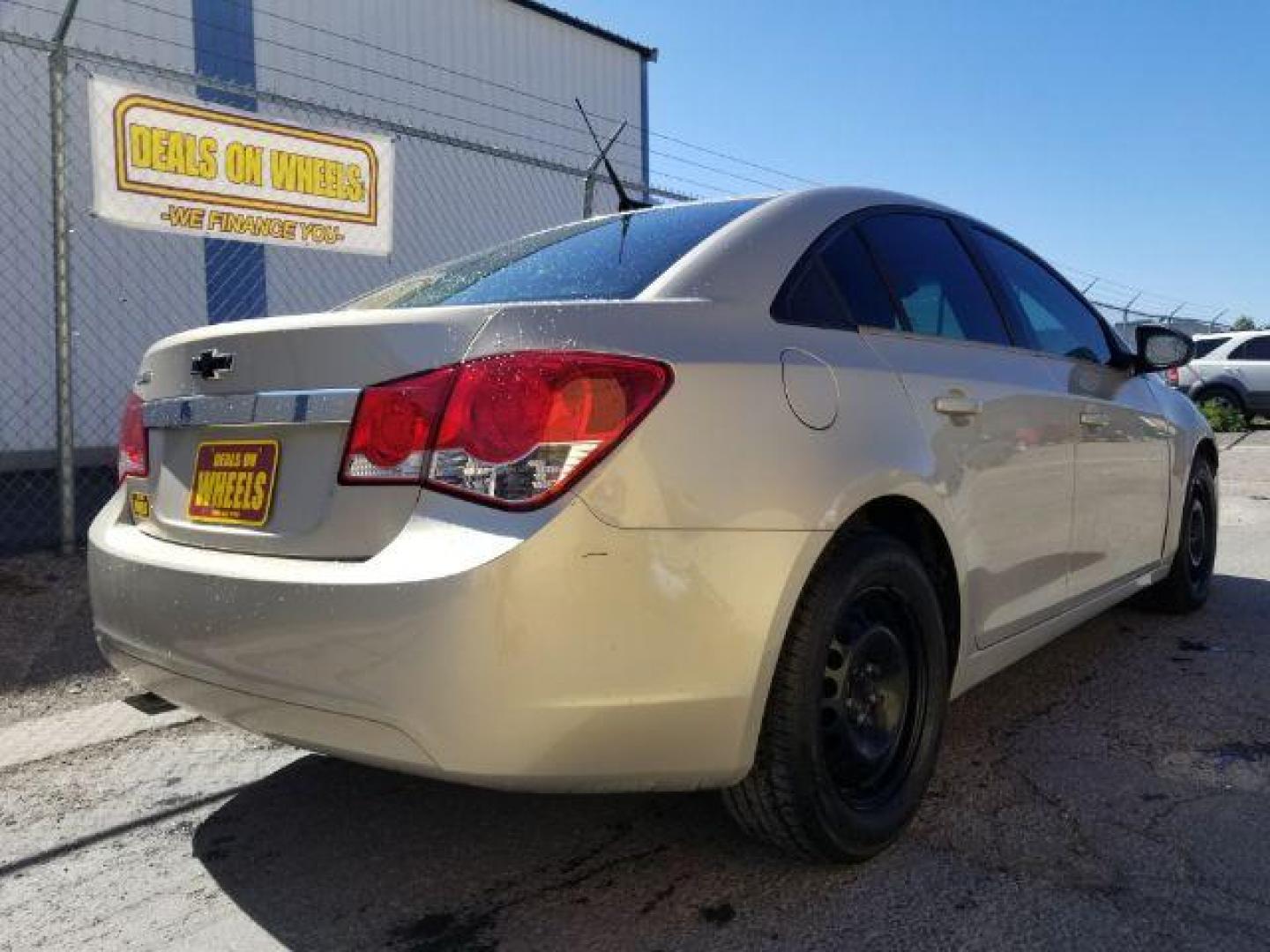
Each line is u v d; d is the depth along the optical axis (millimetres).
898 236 3064
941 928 2238
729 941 2211
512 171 11844
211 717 2383
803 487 2266
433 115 10969
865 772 2557
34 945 2291
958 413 2812
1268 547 6656
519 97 11953
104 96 5461
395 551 1986
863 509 2553
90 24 8219
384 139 6746
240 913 2406
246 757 3365
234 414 2365
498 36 11703
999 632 3043
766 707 2270
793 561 2223
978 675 2984
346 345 2178
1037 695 3762
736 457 2176
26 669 4137
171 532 2518
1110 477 3732
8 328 8008
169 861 2674
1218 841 2611
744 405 2234
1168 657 4191
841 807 2408
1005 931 2221
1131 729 3404
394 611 1925
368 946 2250
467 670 1896
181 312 8906
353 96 10242
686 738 2115
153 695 2758
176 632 2299
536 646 1924
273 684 2111
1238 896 2348
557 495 1962
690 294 2379
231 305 9188
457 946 2234
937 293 3107
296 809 2963
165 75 5578
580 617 1962
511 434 1976
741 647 2146
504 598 1898
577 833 2748
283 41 9664
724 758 2178
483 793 3023
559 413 1991
